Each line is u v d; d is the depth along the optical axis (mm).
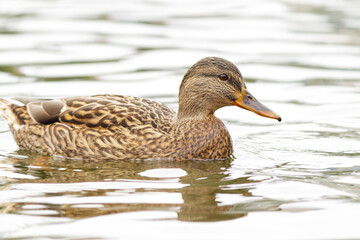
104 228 9578
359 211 10133
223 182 11789
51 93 17453
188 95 13836
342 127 15484
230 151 13836
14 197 10914
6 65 19703
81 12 26312
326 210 10219
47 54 20859
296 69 19922
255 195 11000
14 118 14672
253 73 19500
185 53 21172
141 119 13625
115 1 28562
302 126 15641
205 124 13734
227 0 28984
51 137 13844
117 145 13359
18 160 13438
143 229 9555
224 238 9250
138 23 24797
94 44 22016
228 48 21828
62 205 10523
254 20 25578
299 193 11055
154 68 19734
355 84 18594
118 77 18891
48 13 25984
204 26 24594
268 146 14281
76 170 12664
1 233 9414
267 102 17281
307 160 13188
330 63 20484
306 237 9250
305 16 26219
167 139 13453
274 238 9242
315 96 17734
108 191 11250
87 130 13570
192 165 13078
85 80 18547
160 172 12523
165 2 28578
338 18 25844
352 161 13031
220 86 13688
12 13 25844
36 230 9516
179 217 10000
